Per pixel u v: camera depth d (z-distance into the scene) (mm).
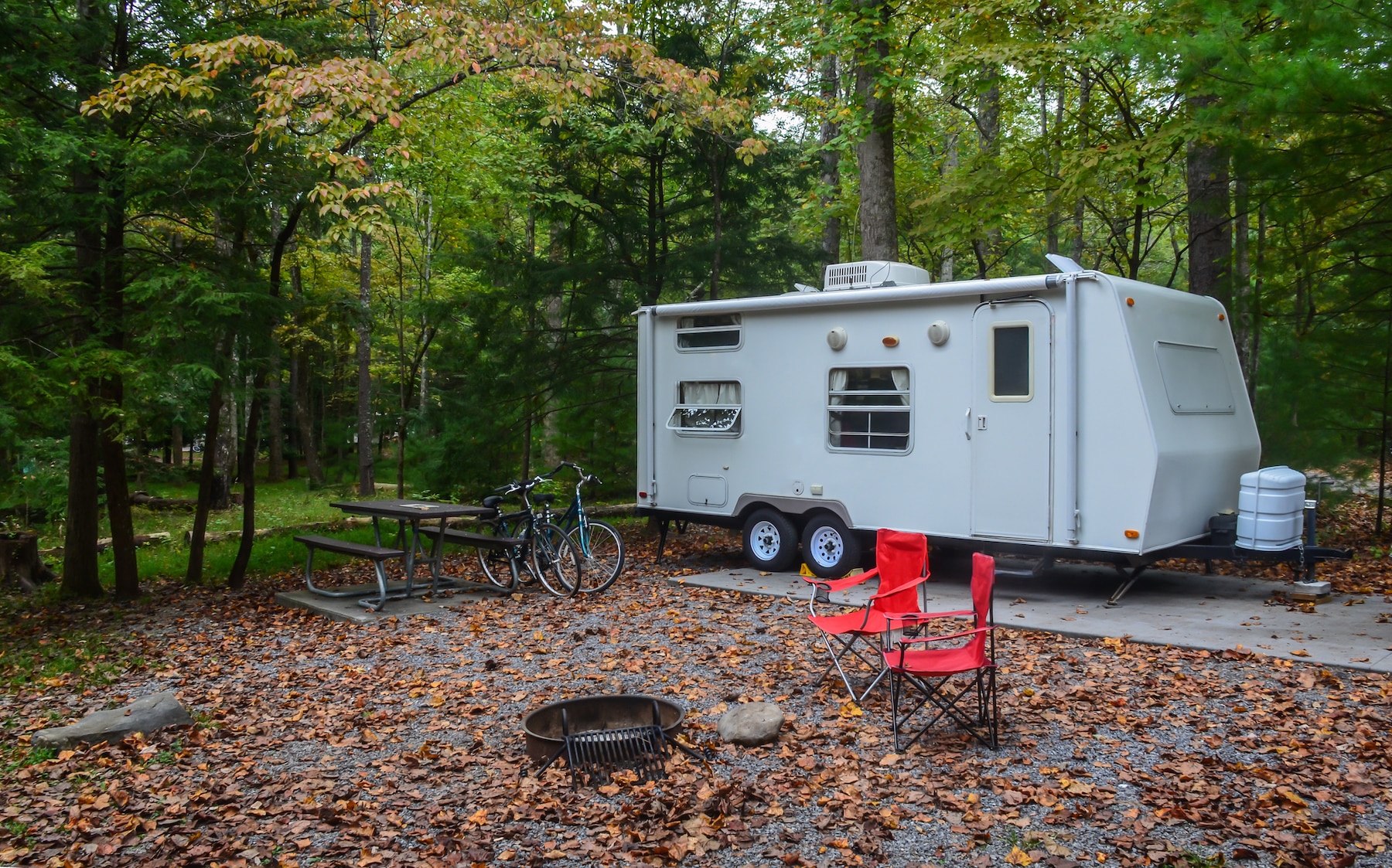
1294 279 9430
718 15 13477
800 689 5695
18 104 7988
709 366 10203
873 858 3582
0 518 11914
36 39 8180
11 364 6789
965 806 3979
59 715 5699
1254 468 8953
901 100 11727
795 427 9539
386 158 10852
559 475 16328
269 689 6137
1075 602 7949
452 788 4379
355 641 7371
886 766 4457
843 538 9227
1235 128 7594
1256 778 4188
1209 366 8500
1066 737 4770
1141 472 7469
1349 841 3566
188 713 5547
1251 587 8391
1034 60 10055
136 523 16312
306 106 9016
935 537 8602
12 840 3926
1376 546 10516
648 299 13750
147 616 8961
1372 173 7609
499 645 7059
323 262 20672
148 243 9742
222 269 8945
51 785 4551
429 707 5617
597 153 13688
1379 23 6352
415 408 17938
